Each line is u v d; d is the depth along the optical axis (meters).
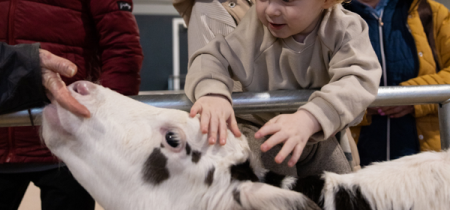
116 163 0.86
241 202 0.77
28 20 1.35
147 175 0.85
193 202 0.83
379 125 1.84
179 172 0.84
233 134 0.90
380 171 0.87
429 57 1.80
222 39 1.12
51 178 1.38
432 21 1.85
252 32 1.10
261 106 0.99
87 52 1.53
